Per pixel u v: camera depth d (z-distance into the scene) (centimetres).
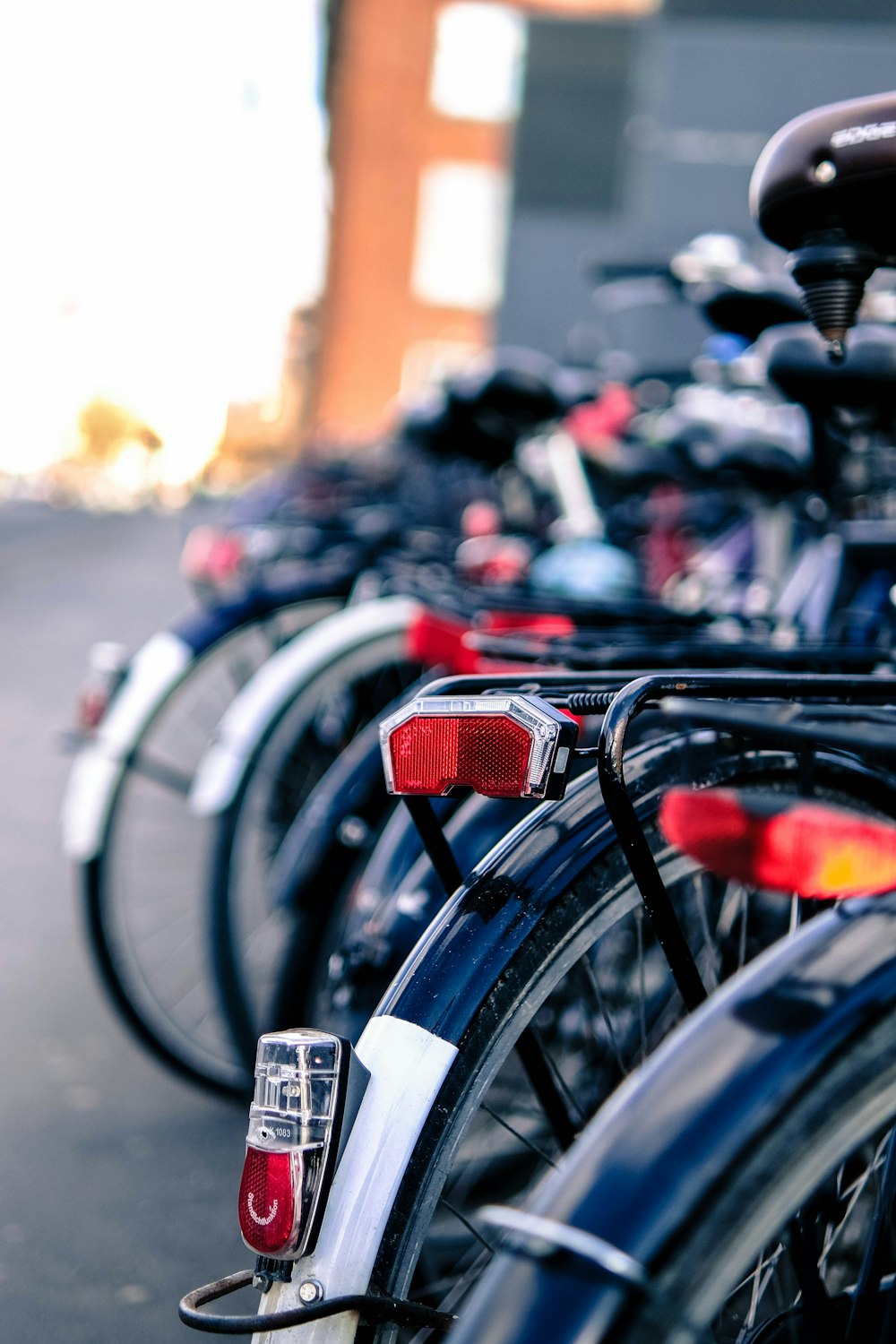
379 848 156
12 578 1095
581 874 100
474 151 5034
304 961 183
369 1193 88
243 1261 173
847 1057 70
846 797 112
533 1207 69
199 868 308
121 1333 155
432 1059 92
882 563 161
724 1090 69
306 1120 87
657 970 139
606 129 2633
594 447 324
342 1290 87
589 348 488
